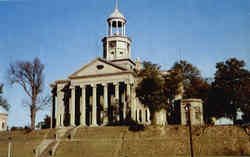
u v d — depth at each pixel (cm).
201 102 6388
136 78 7288
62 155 5431
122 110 7462
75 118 7931
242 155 4625
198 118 6244
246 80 6362
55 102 8344
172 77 6694
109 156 5147
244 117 6138
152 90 6159
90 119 7875
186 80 7412
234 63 6488
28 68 7269
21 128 7581
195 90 7206
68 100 8038
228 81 6494
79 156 5291
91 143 5688
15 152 5831
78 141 5844
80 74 7512
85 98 7719
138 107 7475
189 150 4972
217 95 6481
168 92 6538
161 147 5172
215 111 6712
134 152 5169
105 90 7181
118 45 8781
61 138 6184
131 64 8694
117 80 7144
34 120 7100
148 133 5672
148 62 6500
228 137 5041
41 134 6562
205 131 5288
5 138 6662
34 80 7262
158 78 6300
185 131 5447
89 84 7362
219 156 4584
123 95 7588
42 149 5778
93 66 7462
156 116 6950
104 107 7112
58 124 7688
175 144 5172
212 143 5006
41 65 7406
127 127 6053
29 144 6119
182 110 6372
